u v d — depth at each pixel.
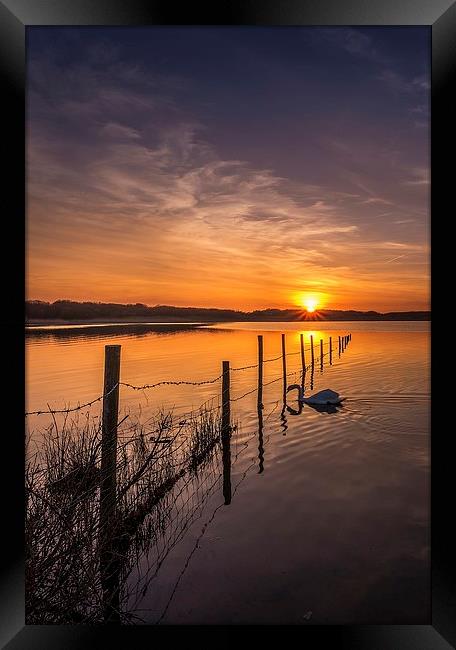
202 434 8.32
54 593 3.64
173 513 5.59
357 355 27.55
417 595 3.86
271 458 7.76
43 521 3.88
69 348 32.28
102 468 4.57
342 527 5.18
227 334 57.25
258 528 5.20
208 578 4.20
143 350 31.83
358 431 9.49
